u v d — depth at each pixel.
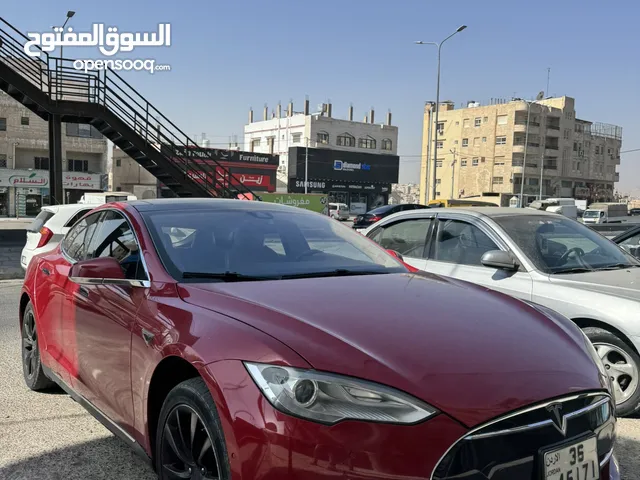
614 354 4.05
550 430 2.02
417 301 2.67
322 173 69.56
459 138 90.31
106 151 54.94
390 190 75.19
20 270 11.32
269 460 1.93
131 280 2.99
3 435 3.62
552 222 5.32
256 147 93.25
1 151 50.88
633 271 4.66
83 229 4.12
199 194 16.91
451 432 1.87
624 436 3.76
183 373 2.53
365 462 1.85
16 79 14.35
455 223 5.51
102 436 3.63
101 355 3.08
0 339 6.13
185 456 2.36
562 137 90.12
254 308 2.42
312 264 3.29
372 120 96.81
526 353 2.23
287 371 2.00
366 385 1.94
